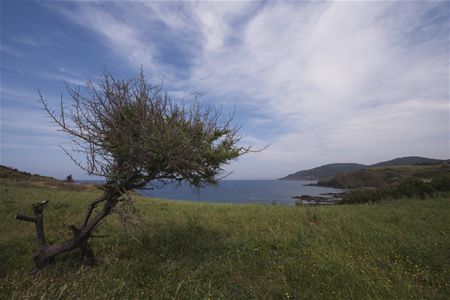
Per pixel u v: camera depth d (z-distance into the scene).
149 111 5.32
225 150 6.20
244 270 5.16
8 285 4.19
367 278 4.67
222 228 8.12
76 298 3.90
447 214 9.91
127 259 5.49
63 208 10.12
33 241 6.33
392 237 7.04
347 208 12.62
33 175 28.50
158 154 5.21
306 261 5.41
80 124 5.13
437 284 4.96
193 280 4.58
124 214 5.36
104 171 5.19
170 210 11.38
